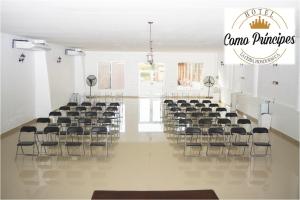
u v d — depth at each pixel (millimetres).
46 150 8562
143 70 21172
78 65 18891
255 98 13055
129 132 10914
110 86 21172
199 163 7668
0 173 6828
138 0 4812
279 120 10656
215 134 9250
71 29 8570
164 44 13633
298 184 6371
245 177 6754
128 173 6922
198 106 13469
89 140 9664
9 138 9906
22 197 5637
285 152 8648
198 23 7223
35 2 5047
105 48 17391
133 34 9672
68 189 6020
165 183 6371
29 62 12281
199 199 5625
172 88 21312
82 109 12438
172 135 10492
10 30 9055
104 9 5574
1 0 4941
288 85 10055
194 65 21203
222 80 19641
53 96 14023
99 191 5906
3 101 9945
